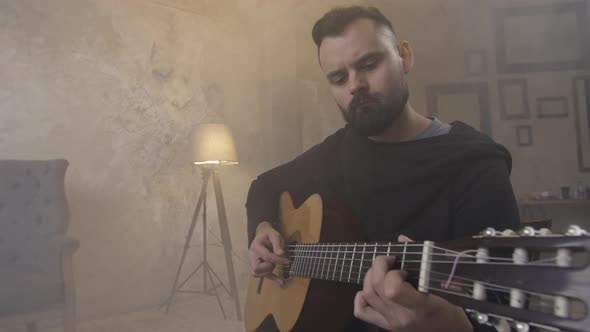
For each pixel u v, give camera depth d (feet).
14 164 10.41
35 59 11.73
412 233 3.95
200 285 14.71
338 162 4.75
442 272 2.25
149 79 13.92
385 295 2.42
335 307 4.10
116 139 13.09
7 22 11.35
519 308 1.84
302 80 18.43
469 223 3.65
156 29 14.20
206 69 15.47
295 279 4.54
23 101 11.50
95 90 12.75
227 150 12.79
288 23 17.67
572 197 18.80
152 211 13.74
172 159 14.33
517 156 20.63
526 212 19.56
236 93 16.37
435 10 21.67
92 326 11.66
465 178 3.76
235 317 12.42
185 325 11.69
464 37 21.48
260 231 5.02
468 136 3.99
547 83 20.57
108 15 13.14
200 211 14.89
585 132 20.06
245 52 16.80
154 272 13.65
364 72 3.81
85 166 12.45
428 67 21.74
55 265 9.21
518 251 1.89
